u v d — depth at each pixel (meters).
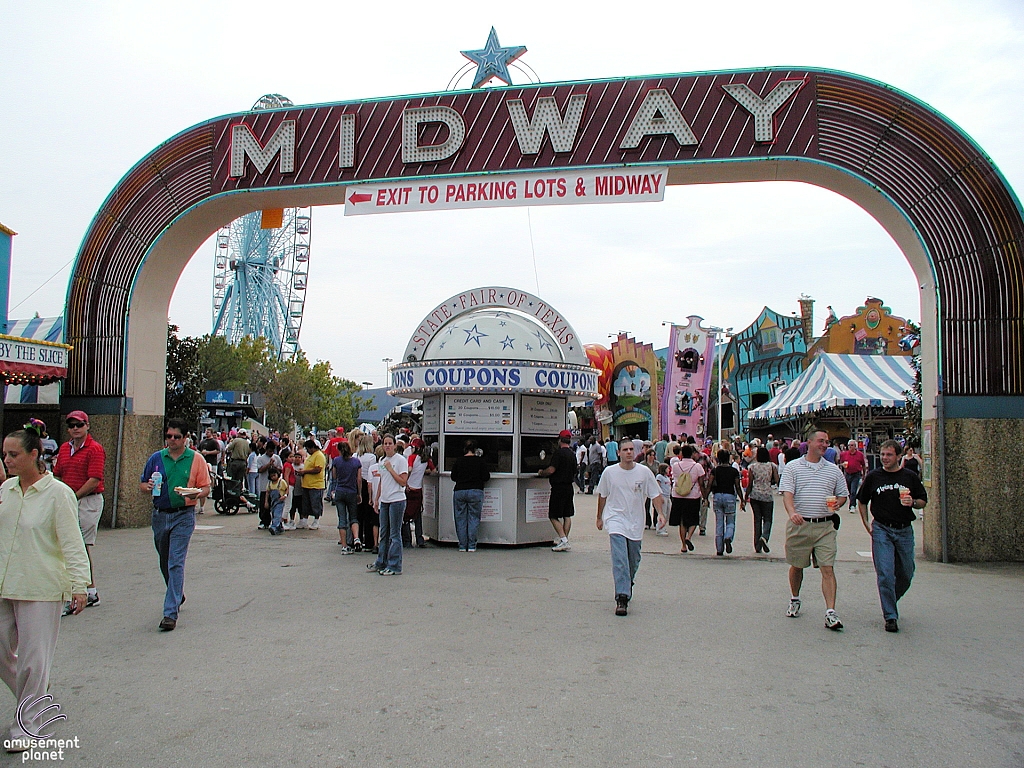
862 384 26.28
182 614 7.60
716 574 10.21
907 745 4.49
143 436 14.31
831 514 7.31
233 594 8.56
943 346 11.34
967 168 11.32
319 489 14.79
